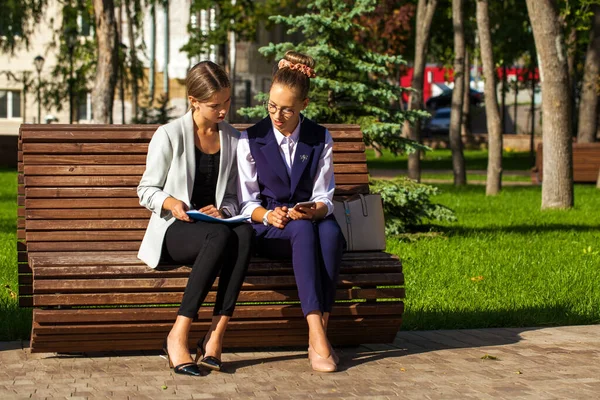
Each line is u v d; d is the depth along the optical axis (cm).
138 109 3844
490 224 1477
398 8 2933
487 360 578
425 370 552
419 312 714
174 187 561
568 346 621
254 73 4369
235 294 541
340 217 595
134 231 606
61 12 3450
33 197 598
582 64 3794
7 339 627
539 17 1734
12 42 3206
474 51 3503
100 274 539
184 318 535
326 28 1212
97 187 607
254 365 558
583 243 1223
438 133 5284
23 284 633
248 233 542
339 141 648
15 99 4750
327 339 557
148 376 529
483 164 3703
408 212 1255
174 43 4419
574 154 2608
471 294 817
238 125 616
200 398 487
